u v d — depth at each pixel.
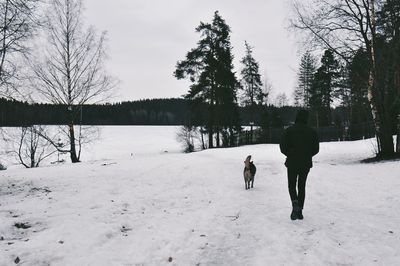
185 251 5.14
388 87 17.70
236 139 45.41
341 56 17.56
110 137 73.31
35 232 6.02
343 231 5.82
